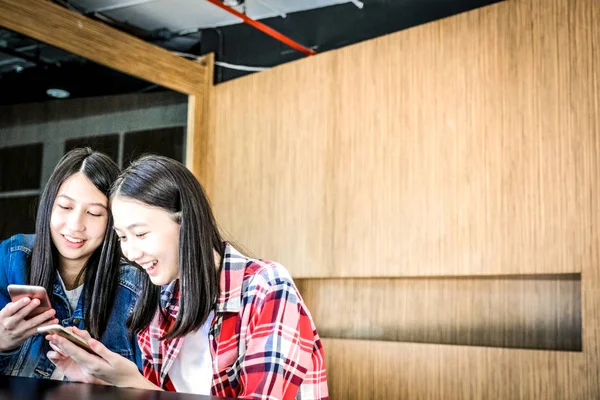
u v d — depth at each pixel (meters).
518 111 2.76
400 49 3.19
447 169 2.96
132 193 1.37
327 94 3.46
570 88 2.62
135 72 3.66
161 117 3.79
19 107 3.19
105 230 2.01
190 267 1.37
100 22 3.60
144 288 1.54
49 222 1.99
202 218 1.40
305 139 3.52
